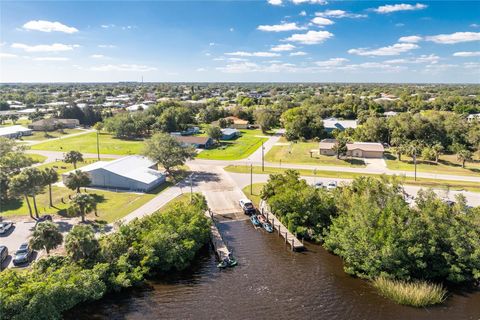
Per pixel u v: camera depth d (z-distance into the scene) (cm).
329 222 5675
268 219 6191
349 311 3841
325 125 15562
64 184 7256
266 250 5228
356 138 13012
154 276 4531
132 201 6869
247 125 17400
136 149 12194
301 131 13725
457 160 10225
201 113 19125
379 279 4297
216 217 6300
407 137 12262
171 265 4628
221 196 7300
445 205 4716
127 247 4588
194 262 4925
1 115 18625
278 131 16412
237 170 9331
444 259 4406
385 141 12719
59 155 11125
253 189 7731
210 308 3888
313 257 5047
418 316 3766
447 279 4362
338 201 5572
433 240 4325
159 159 8438
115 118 15062
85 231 4234
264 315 3769
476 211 4478
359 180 5844
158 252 4616
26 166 8456
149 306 3916
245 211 6462
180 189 7688
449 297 4094
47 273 3859
